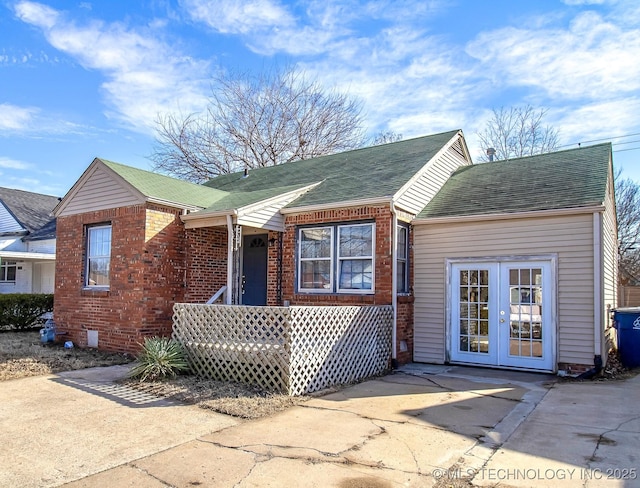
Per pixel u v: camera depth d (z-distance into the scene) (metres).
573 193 9.30
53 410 6.10
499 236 9.66
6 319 15.08
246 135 28.81
